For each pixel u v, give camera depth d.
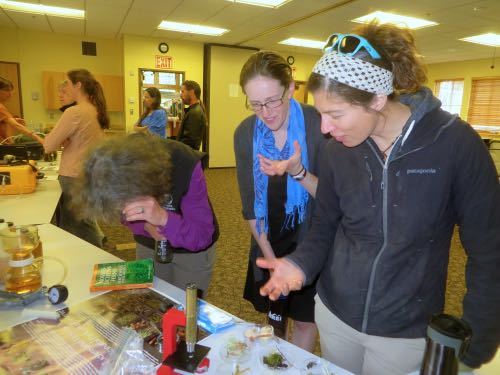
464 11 4.82
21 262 1.06
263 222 1.42
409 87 0.80
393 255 0.87
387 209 0.86
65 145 2.59
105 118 2.77
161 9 5.30
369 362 0.97
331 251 1.06
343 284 0.97
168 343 0.83
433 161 0.80
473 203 0.78
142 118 4.67
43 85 7.23
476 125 8.77
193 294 0.79
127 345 0.85
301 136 1.32
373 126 0.82
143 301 1.07
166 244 1.20
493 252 0.77
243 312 2.41
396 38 0.78
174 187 1.19
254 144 1.39
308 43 7.43
